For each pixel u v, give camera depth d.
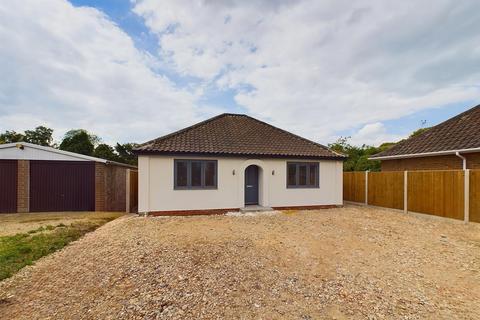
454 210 11.07
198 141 13.91
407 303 4.51
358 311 4.27
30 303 4.64
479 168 12.23
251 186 14.94
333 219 11.74
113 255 6.78
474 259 6.66
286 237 8.52
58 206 14.24
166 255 6.58
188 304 4.48
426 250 7.35
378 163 23.97
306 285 5.18
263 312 4.26
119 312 4.29
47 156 14.12
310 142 16.67
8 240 8.22
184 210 12.85
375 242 8.08
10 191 13.66
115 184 16.50
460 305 4.45
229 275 5.54
